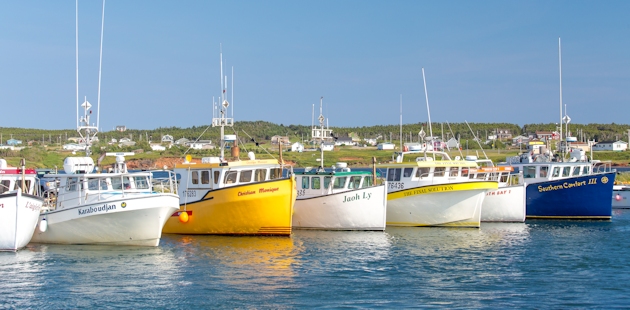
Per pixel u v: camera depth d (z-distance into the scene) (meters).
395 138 198.50
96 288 24.45
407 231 41.84
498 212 48.97
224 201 36.84
